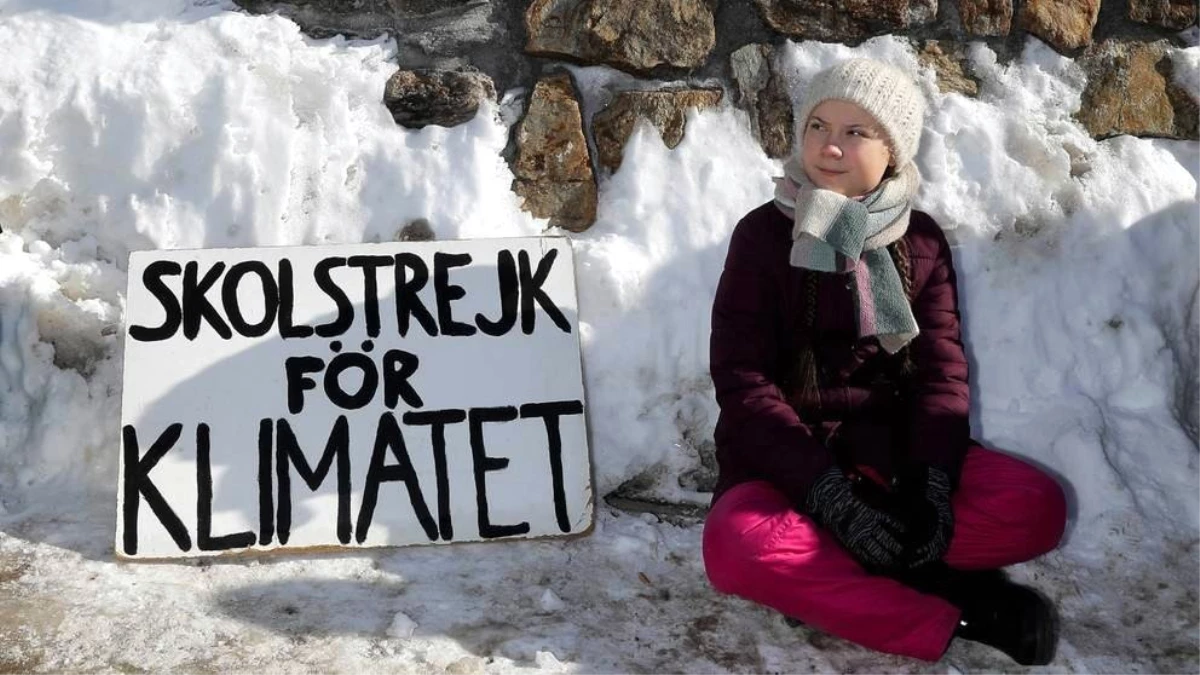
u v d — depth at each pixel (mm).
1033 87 3293
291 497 2789
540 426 2891
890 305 2498
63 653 2375
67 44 3098
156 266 2904
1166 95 3334
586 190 3166
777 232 2586
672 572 2766
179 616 2514
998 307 3186
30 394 2984
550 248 3000
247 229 3039
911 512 2391
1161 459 3006
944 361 2588
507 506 2840
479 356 2918
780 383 2631
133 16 3160
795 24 3211
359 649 2432
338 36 3164
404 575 2697
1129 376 3137
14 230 3061
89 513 2854
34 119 3047
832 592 2391
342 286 2934
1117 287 3201
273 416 2836
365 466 2826
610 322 3076
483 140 3141
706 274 3115
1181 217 3279
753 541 2381
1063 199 3246
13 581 2586
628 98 3188
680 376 3057
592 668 2414
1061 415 3068
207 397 2834
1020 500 2512
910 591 2398
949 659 2494
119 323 3033
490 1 3162
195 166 3062
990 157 3236
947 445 2498
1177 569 2781
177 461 2783
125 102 3057
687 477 3025
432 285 2953
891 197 2508
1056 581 2744
